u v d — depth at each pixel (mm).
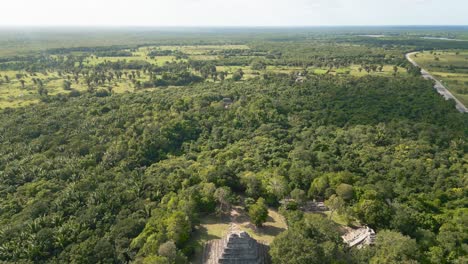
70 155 118938
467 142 135250
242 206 77250
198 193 76312
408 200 89062
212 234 66500
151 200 88812
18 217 85562
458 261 57594
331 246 55125
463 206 89625
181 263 56375
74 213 86875
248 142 133750
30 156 117000
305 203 79188
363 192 78750
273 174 91375
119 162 115938
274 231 67750
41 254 72688
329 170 105562
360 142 135750
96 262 67250
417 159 119500
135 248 67125
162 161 120500
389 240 58938
